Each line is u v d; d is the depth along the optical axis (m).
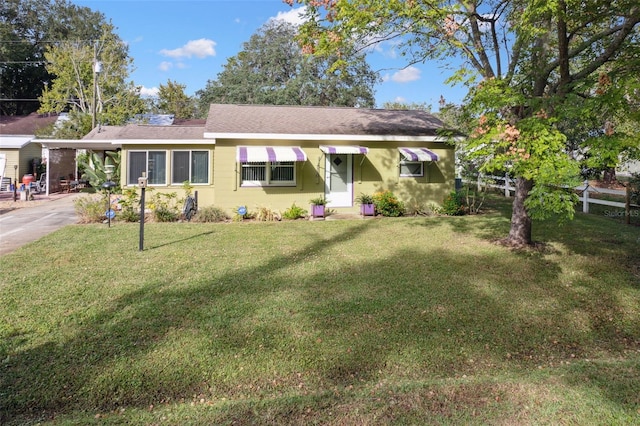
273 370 4.22
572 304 6.31
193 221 14.16
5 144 25.62
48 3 44.19
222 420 3.20
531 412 3.27
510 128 6.85
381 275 7.61
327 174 15.91
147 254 9.06
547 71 8.66
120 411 3.48
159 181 15.86
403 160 16.47
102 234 11.30
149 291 6.56
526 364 4.52
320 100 38.41
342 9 8.58
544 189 6.77
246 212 14.77
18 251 9.15
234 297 6.34
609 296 6.66
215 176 14.88
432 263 8.49
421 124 17.22
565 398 3.50
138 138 15.52
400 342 4.90
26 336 4.87
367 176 16.22
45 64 39.59
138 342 4.76
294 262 8.52
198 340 4.84
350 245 10.21
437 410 3.32
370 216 15.45
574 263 8.52
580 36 9.38
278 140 15.24
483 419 3.18
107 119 32.56
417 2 8.62
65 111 38.44
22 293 6.36
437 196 16.77
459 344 4.89
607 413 3.25
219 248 9.78
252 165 15.18
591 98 6.66
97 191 18.56
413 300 6.31
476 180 16.45
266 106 18.41
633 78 6.41
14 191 19.38
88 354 4.46
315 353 4.59
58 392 3.73
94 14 46.44
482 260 8.75
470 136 8.31
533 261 8.66
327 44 9.38
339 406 3.38
